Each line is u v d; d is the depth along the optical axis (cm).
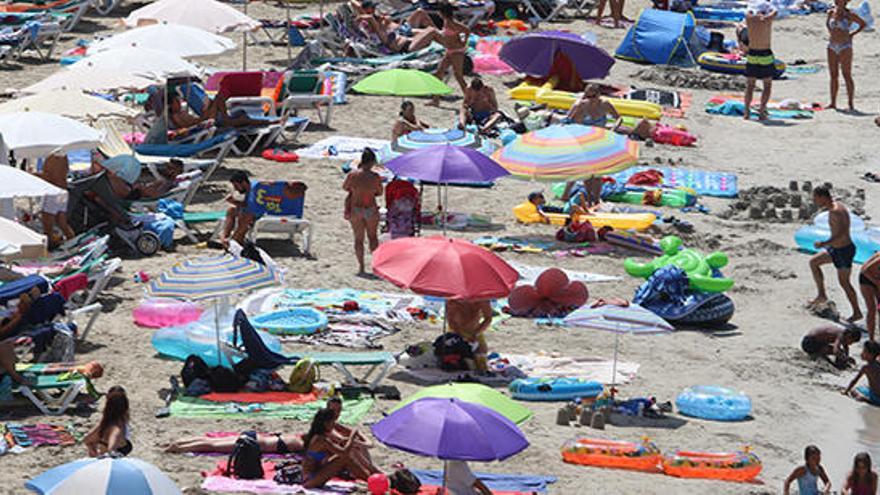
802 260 8831
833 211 7788
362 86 9969
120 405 5112
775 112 12512
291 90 11056
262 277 6072
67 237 7725
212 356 6216
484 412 4822
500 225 9081
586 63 12275
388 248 6538
